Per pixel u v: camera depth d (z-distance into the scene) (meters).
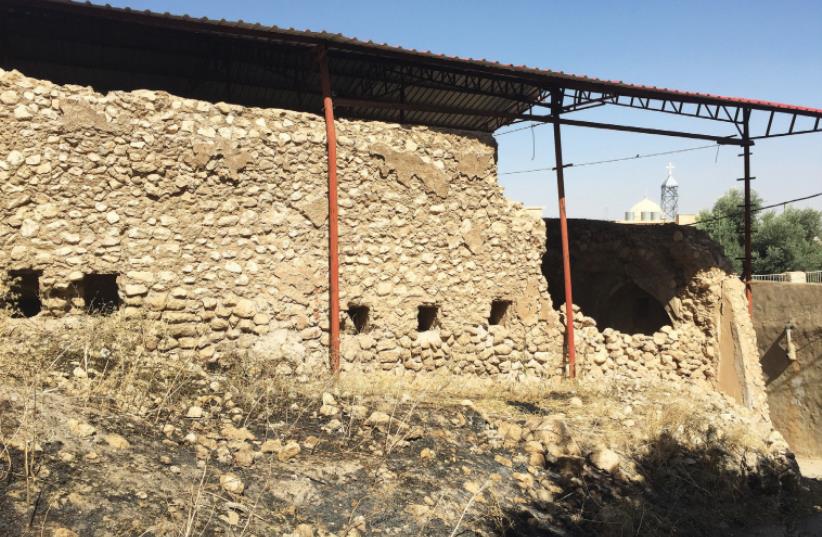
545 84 13.41
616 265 17.73
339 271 10.85
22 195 8.57
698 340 15.88
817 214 36.41
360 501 5.85
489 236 12.47
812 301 17.16
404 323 11.41
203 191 9.75
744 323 15.36
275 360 9.90
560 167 13.66
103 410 6.10
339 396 8.45
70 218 8.88
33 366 6.80
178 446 5.91
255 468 5.88
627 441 9.26
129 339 8.69
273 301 10.23
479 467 7.33
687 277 16.42
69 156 8.87
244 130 10.05
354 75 15.69
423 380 11.16
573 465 7.95
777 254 34.41
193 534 4.58
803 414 17.42
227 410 7.08
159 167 9.41
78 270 8.90
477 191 12.32
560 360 13.49
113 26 12.55
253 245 10.11
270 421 7.02
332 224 10.44
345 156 10.88
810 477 14.33
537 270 13.19
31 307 9.56
